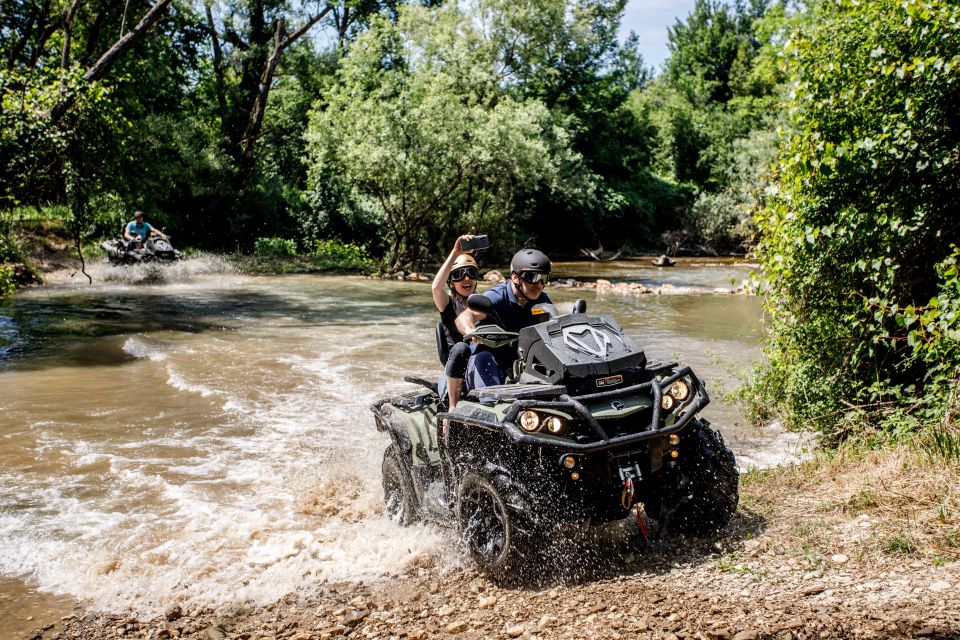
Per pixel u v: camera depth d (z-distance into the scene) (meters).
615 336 4.43
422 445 4.98
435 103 26.73
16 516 5.39
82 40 26.77
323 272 27.98
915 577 3.51
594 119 48.91
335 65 39.44
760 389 7.77
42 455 6.78
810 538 4.18
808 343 6.91
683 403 4.23
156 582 4.35
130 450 6.93
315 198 33.22
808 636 3.11
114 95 25.67
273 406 8.52
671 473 4.37
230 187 31.66
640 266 35.06
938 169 5.96
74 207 19.62
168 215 30.50
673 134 57.25
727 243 45.53
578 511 4.11
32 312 15.88
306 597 4.11
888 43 6.40
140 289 20.92
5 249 20.62
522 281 4.75
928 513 4.22
